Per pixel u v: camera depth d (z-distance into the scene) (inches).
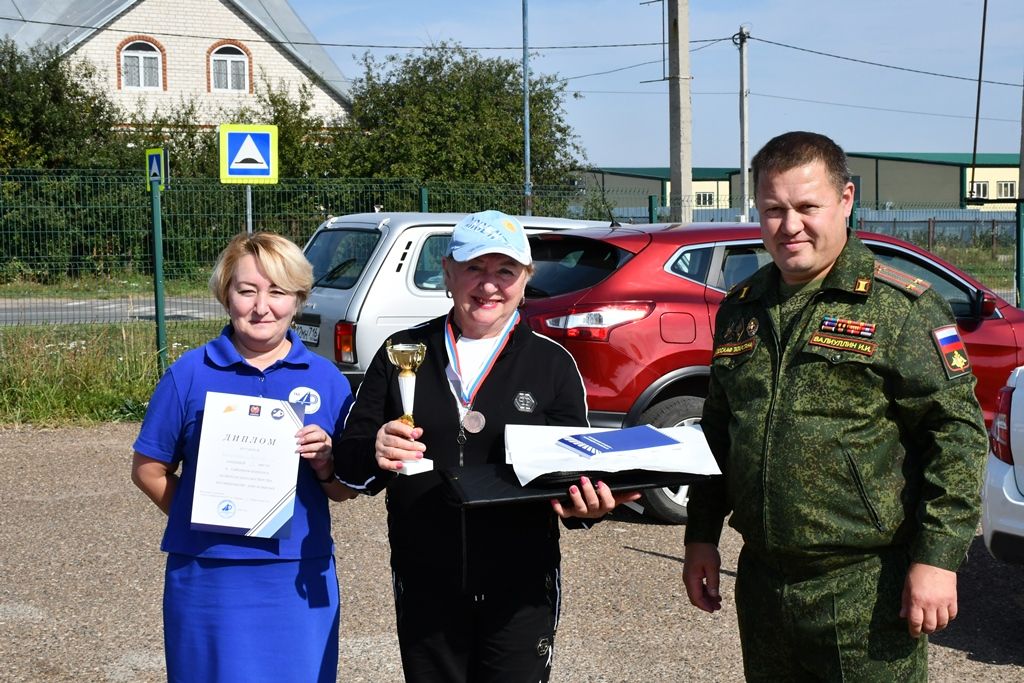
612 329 233.0
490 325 110.0
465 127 1138.0
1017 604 198.2
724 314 107.7
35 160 983.0
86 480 277.3
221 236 464.4
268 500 107.5
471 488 97.3
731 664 167.9
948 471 94.2
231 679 108.4
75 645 173.6
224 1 1402.6
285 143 1122.7
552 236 259.8
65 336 380.2
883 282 98.1
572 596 198.2
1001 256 588.4
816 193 98.0
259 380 114.0
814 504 97.0
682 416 238.8
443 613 109.4
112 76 1373.0
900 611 96.7
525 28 1068.5
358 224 314.5
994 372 263.4
